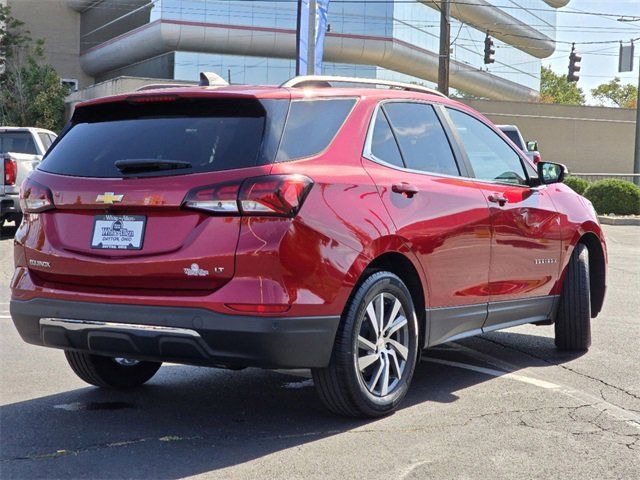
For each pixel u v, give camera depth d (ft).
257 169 13.89
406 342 16.28
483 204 18.31
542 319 21.25
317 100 15.48
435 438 14.70
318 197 14.34
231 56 173.99
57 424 15.39
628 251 54.03
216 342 13.70
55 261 15.05
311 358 14.24
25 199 15.83
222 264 13.69
